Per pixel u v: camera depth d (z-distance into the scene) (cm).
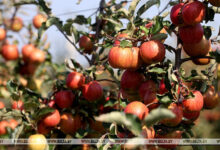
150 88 212
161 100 202
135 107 200
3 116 222
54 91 236
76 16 246
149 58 210
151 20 225
